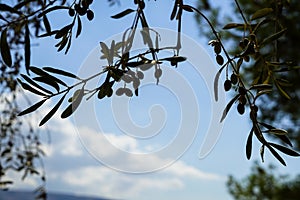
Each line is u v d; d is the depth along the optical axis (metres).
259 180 6.99
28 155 3.09
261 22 1.44
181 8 1.33
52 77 1.17
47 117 1.17
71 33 1.25
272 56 1.59
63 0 1.25
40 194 3.06
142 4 1.28
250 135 1.30
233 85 1.33
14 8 1.17
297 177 6.96
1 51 1.15
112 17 1.27
